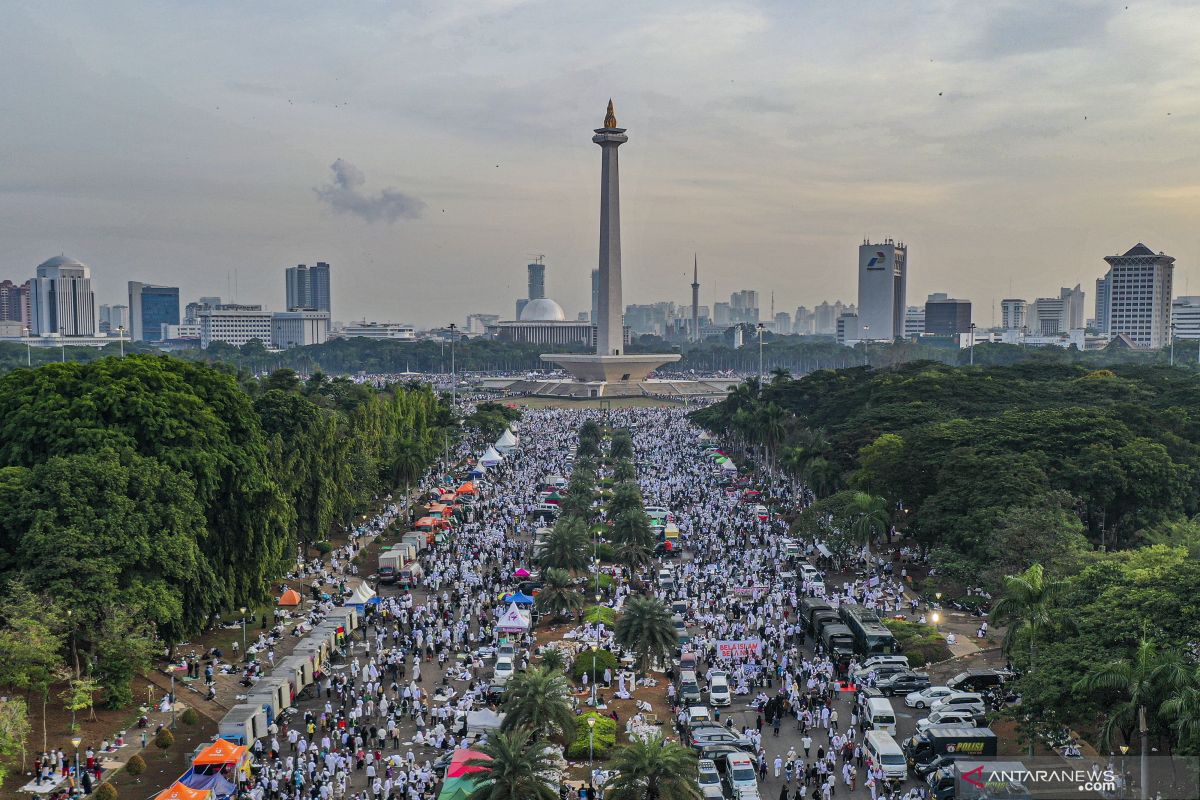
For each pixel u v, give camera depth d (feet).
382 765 267.18
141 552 304.30
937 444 494.18
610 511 522.06
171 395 359.87
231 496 362.12
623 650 353.92
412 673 327.88
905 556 478.18
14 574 288.30
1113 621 250.78
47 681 269.44
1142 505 438.40
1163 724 223.71
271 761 266.98
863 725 284.61
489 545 494.59
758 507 558.15
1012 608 282.77
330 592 423.64
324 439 478.59
